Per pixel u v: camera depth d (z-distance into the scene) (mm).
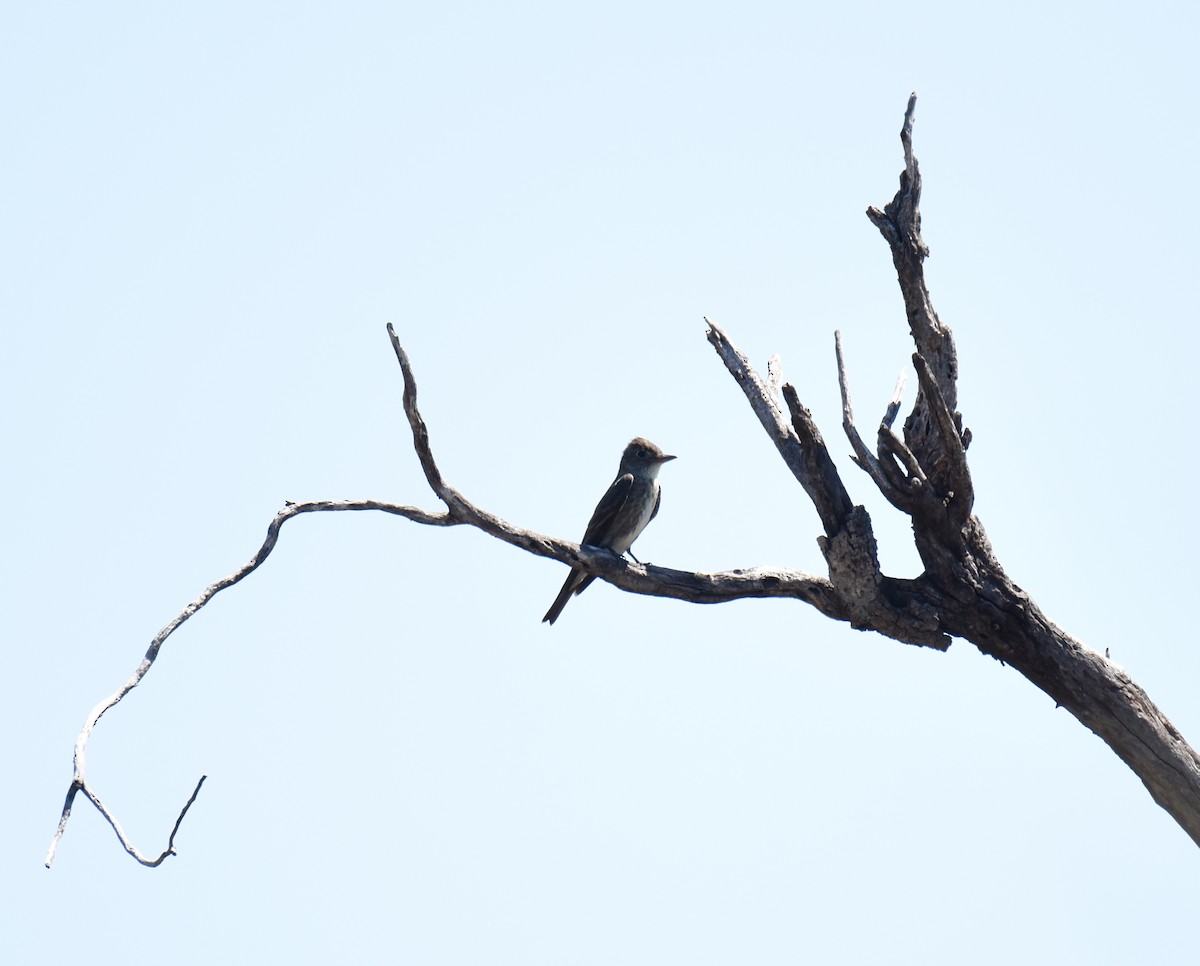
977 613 14242
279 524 12719
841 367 14914
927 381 13094
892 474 13867
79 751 10453
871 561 14172
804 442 14047
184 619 11938
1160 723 14164
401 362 12609
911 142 13195
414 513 13602
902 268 13602
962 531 14055
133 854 10188
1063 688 14250
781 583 14773
